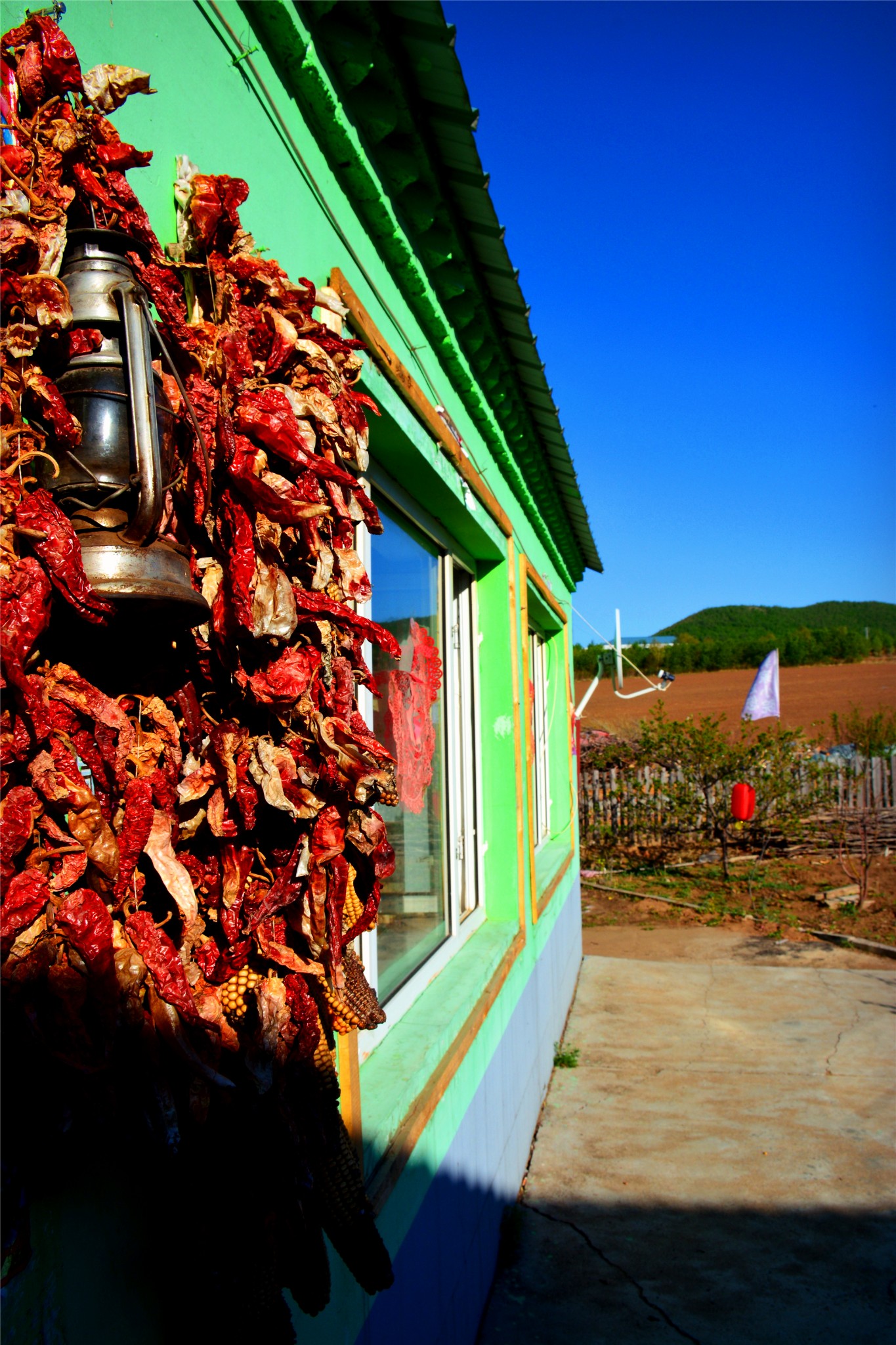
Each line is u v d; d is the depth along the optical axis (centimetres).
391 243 273
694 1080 581
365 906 151
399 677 348
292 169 205
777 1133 504
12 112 109
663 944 945
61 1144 102
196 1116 111
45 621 94
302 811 125
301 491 135
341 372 168
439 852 404
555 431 514
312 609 139
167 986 102
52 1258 107
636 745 1524
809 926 993
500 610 486
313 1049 134
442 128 262
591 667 4541
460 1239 323
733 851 1366
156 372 117
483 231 312
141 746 114
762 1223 420
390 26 227
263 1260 126
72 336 106
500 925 465
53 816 100
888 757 1369
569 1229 418
